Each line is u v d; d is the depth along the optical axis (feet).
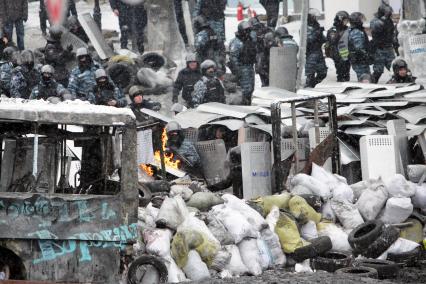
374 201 122.21
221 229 106.01
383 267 106.73
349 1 241.96
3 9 219.61
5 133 92.38
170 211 103.55
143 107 168.86
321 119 153.58
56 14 233.35
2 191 90.74
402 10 221.05
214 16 218.59
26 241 87.61
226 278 102.01
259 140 151.43
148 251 100.17
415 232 123.13
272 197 117.19
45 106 89.35
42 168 91.76
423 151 146.30
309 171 130.00
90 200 89.25
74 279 88.53
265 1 238.27
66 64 190.19
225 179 139.33
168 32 236.22
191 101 186.29
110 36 248.11
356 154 143.95
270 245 110.22
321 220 120.47
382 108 158.71
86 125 91.91
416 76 200.03
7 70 172.24
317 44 212.64
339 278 98.63
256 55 207.31
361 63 209.77
